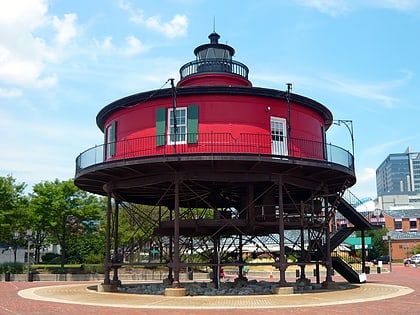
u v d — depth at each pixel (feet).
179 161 66.49
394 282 103.55
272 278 136.77
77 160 79.87
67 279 121.70
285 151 74.28
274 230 80.74
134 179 75.87
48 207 127.34
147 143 74.08
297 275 136.05
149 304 58.90
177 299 63.77
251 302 59.88
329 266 81.66
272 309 52.90
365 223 99.14
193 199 89.10
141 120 75.46
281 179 72.90
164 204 97.30
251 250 155.94
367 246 210.59
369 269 145.59
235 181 71.67
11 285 102.58
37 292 80.64
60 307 57.00
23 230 136.56
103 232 138.92
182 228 79.36
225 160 66.33
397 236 289.53
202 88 71.82
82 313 50.65
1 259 184.65
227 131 71.61
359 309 52.75
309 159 69.82
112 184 79.20
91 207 130.41
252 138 72.02
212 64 84.12
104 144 75.66
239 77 83.51
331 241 95.40
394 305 56.90
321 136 83.56
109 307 56.29
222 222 74.90
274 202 91.15
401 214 326.44
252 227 76.02
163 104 74.18
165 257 112.57
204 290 75.25
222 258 100.48
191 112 72.23
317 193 86.99
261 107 73.82
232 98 72.79
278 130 74.59
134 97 75.51
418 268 192.03
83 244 171.22
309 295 68.54
